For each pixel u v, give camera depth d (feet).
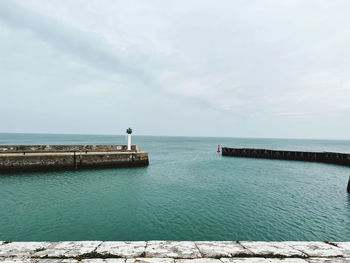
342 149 289.53
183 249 12.35
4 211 39.58
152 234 31.60
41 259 10.84
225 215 38.99
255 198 49.78
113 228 33.42
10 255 11.20
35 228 32.99
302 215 39.70
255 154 151.43
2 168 72.08
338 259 11.27
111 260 10.86
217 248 12.55
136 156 95.04
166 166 100.68
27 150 82.23
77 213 39.14
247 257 11.48
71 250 11.95
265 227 34.40
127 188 57.62
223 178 73.51
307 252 12.09
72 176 71.31
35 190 53.62
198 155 162.91
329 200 49.96
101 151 95.91
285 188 60.54
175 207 42.91
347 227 34.99
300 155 136.15
